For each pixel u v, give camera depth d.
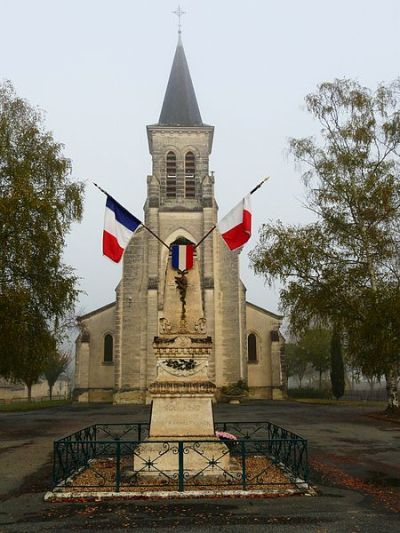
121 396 38.50
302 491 9.62
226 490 9.60
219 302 40.25
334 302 26.08
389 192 25.00
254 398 42.38
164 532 7.38
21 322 20.42
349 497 9.42
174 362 11.78
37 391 73.00
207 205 41.16
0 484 10.77
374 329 23.36
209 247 40.16
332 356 46.59
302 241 26.61
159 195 41.50
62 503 9.06
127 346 39.16
